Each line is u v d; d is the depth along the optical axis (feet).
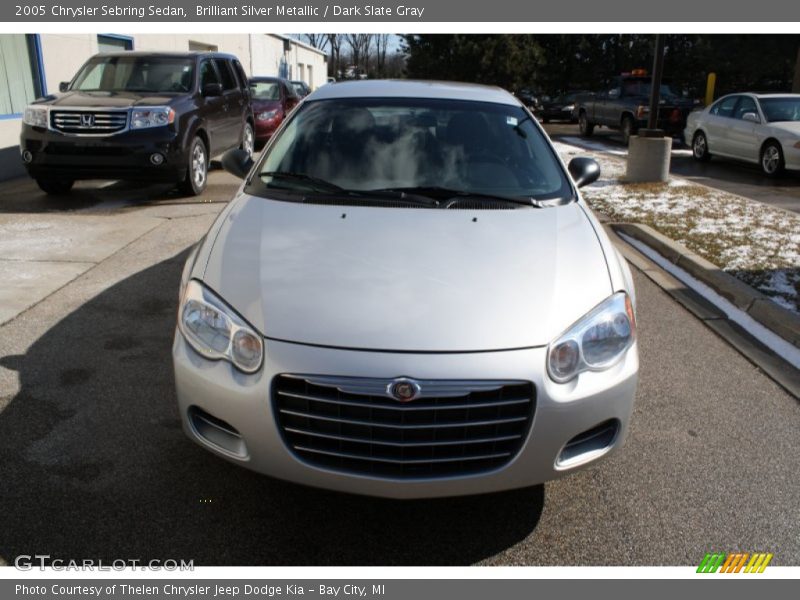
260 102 48.26
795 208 28.68
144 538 8.46
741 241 22.20
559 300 8.48
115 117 26.35
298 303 8.21
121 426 10.83
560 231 10.08
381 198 10.84
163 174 27.30
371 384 7.60
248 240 9.55
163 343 13.99
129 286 17.44
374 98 13.33
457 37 97.14
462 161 11.90
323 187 11.23
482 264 9.00
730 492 9.73
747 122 39.52
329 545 8.52
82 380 12.31
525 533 8.86
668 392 12.64
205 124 30.35
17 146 34.88
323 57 135.64
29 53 35.88
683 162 45.01
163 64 30.83
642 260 21.16
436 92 13.66
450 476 7.86
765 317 15.85
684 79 103.04
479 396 7.72
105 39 44.37
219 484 9.51
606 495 9.62
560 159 12.57
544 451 7.96
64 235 22.49
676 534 8.89
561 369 7.99
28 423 10.82
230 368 8.08
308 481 7.98
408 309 8.12
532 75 98.78
